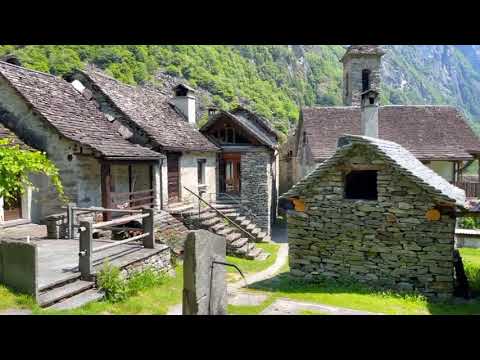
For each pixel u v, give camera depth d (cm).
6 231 1062
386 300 824
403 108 2406
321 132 2261
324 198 989
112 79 1770
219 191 2238
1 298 557
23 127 1182
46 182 1178
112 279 706
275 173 2717
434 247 889
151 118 1747
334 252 980
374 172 1143
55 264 783
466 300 874
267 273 1270
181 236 1304
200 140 2011
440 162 2130
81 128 1268
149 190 1462
